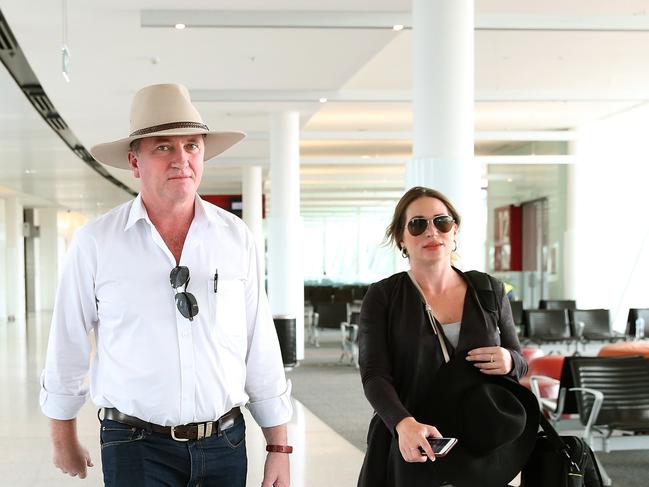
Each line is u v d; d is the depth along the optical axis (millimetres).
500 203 24516
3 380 12125
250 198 24859
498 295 2969
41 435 7816
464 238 6465
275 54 11281
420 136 6684
